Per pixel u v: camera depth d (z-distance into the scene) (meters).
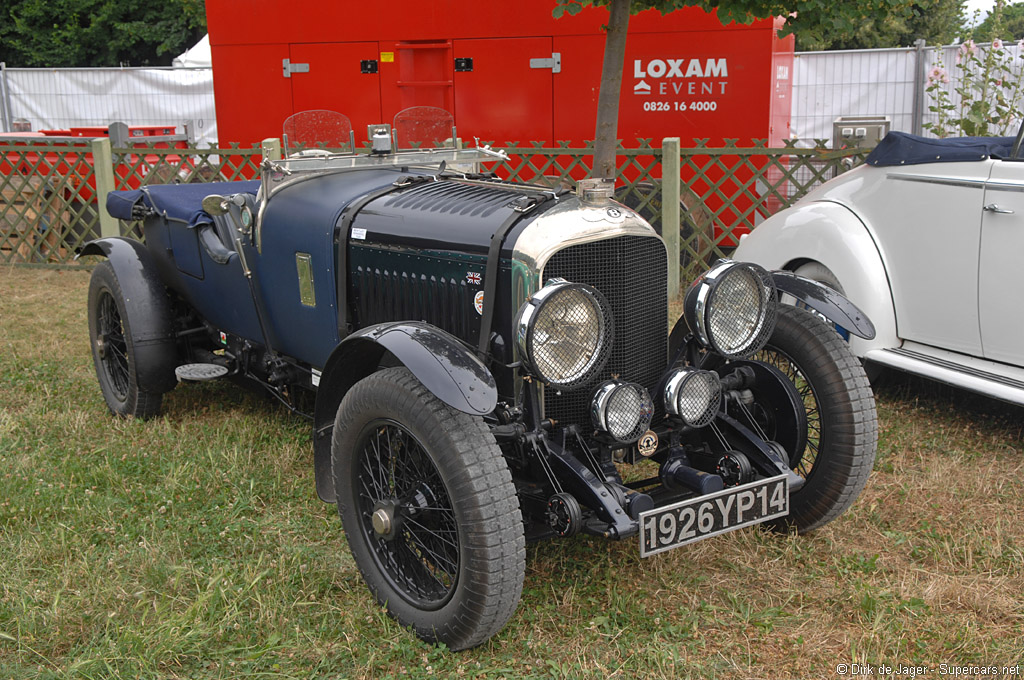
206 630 2.96
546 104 8.17
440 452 2.80
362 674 2.84
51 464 4.37
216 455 4.42
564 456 3.06
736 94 7.62
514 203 3.32
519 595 2.86
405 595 3.11
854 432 3.38
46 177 9.21
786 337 3.56
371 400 3.02
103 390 5.23
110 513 3.83
